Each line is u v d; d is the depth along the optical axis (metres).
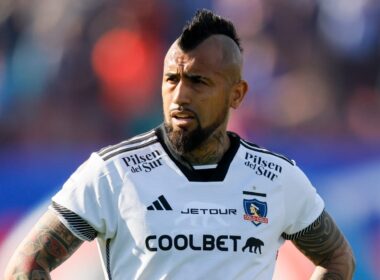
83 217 13.45
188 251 13.37
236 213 13.73
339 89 37.16
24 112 36.59
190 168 13.77
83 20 38.19
